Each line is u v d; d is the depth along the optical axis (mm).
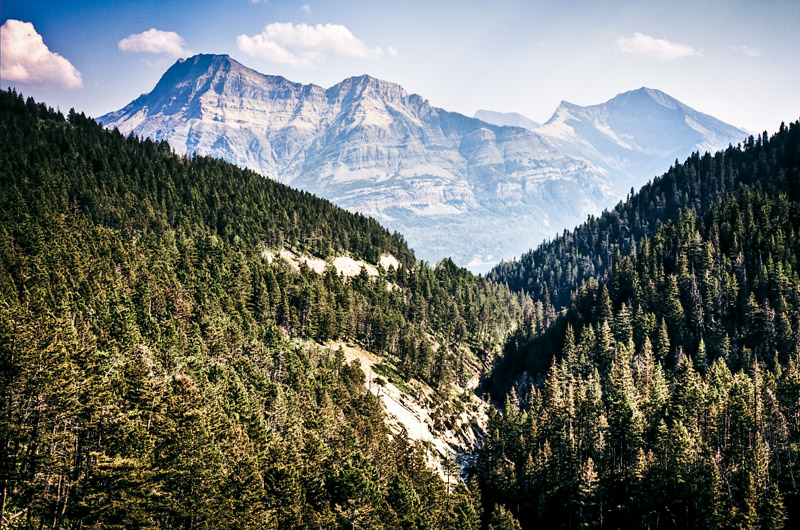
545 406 123500
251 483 57688
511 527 86125
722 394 106375
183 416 57562
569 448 99562
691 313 149750
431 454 121188
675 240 189000
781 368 122625
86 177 186750
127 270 130000
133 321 97688
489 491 107750
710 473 80812
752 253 164000
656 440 96500
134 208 177750
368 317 171125
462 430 146625
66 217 143375
